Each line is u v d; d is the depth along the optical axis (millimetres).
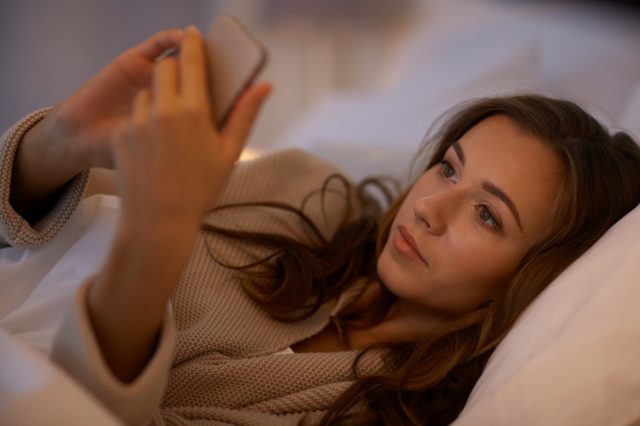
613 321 628
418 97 1775
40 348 650
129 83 613
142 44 604
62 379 496
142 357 544
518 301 794
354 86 2512
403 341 887
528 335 682
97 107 625
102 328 524
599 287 677
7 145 674
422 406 828
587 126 898
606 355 604
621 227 766
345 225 1035
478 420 607
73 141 641
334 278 953
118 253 489
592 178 830
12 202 715
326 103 1919
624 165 877
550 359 617
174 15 2535
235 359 817
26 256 751
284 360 817
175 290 848
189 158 466
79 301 522
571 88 1800
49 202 738
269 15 2473
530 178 817
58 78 2396
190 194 474
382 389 809
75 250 758
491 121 884
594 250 752
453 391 833
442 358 822
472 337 830
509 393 609
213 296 860
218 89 494
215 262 897
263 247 956
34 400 480
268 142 2580
